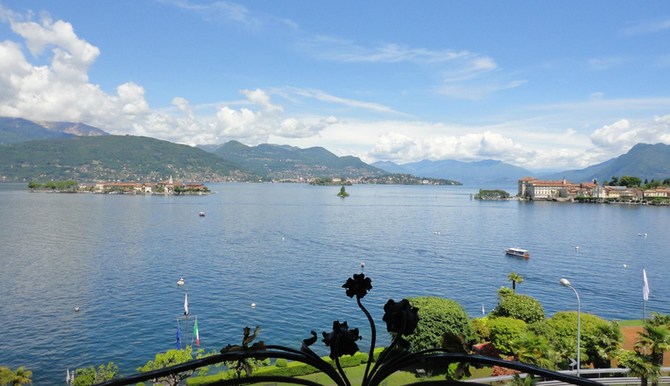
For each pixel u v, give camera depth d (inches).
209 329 2160.4
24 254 3998.5
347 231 6008.9
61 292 2758.4
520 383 1200.8
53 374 1685.5
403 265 3767.2
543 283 3267.7
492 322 1689.2
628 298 2915.8
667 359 1592.0
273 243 4864.7
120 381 137.9
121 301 2586.1
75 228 5910.4
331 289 2908.5
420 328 1696.6
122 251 4217.5
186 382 1573.6
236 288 2901.1
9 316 2303.2
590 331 1605.6
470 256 4269.2
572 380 141.5
